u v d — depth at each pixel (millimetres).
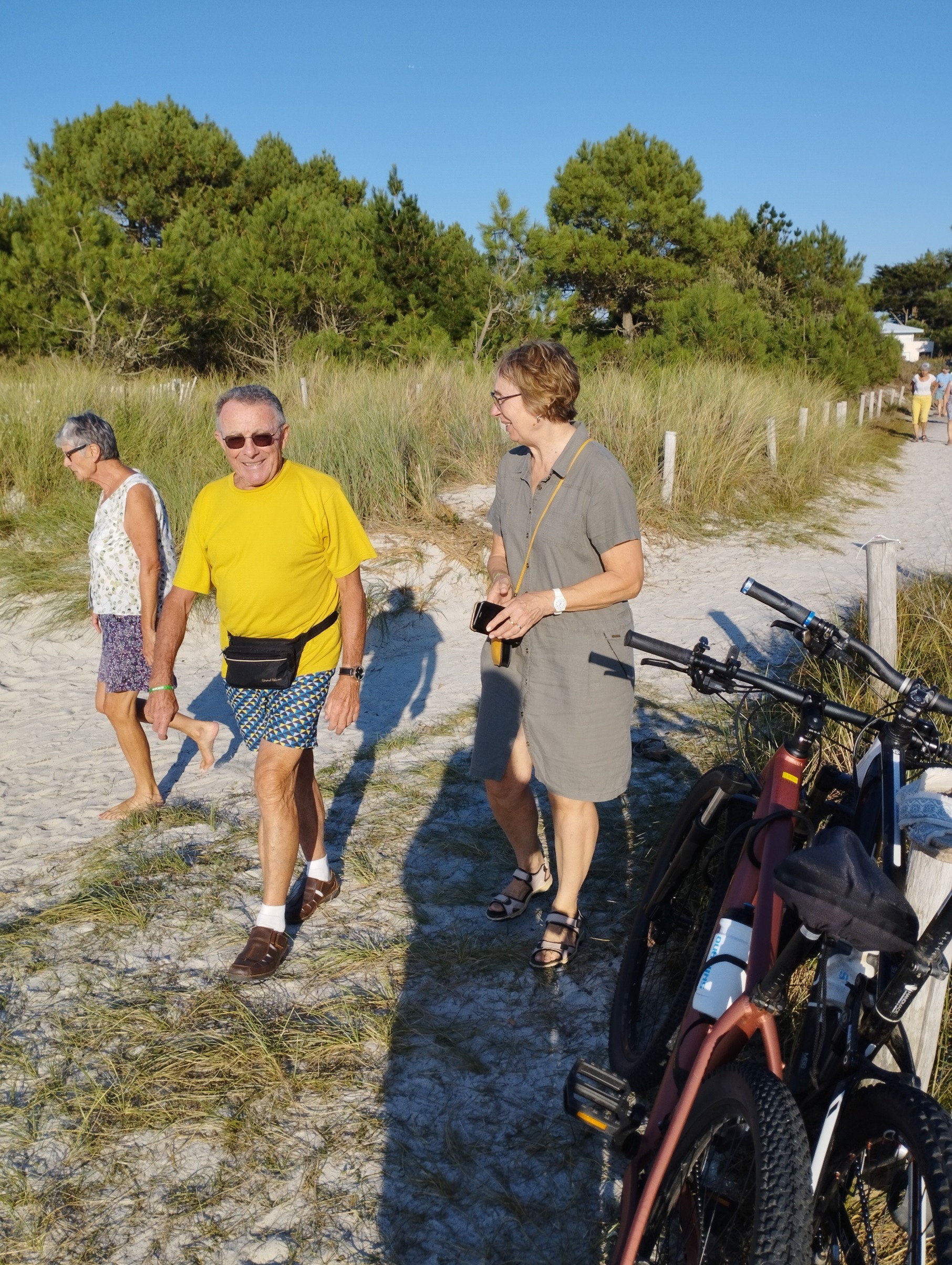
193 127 28516
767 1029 1899
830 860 1691
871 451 17203
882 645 4805
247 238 23297
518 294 22328
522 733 3453
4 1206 2426
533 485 3240
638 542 3111
